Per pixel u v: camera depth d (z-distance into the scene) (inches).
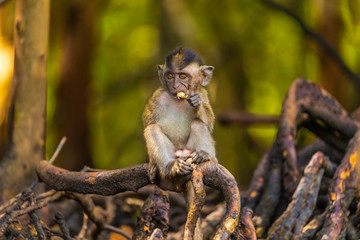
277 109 1169.4
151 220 311.0
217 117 813.9
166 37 885.8
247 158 1072.8
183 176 284.2
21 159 393.7
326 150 478.3
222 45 1042.1
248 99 1157.1
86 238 375.6
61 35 971.9
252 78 1157.1
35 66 401.4
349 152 364.5
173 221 442.9
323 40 812.6
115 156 1072.8
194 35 896.9
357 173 357.4
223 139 967.0
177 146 339.0
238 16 1060.5
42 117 403.9
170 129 337.4
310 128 464.8
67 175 320.2
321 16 890.7
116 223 454.9
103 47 1181.1
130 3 1148.5
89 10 917.8
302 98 440.5
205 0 1049.5
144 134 321.7
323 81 906.1
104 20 1146.0
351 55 1057.5
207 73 358.6
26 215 354.0
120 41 1200.2
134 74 1077.8
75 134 902.4
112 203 440.5
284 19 1048.2
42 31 405.7
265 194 393.4
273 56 1130.7
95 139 1178.0
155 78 913.5
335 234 334.3
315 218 350.6
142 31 1192.2
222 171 275.1
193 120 324.2
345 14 951.0
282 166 406.9
